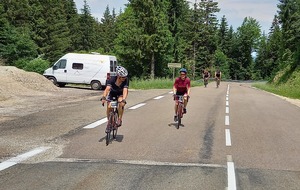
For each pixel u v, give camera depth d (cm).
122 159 705
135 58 5509
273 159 747
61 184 544
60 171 612
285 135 1045
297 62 5472
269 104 2061
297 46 5797
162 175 604
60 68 2991
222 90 3462
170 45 5894
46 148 779
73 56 2991
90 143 842
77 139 883
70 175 591
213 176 607
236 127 1164
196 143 888
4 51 4328
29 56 4559
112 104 854
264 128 1162
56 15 7694
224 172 634
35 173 597
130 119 1261
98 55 2978
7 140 848
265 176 618
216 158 739
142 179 579
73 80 2967
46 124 1083
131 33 5391
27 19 6306
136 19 5497
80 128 1030
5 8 6022
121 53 5566
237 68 12144
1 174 588
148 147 822
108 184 550
